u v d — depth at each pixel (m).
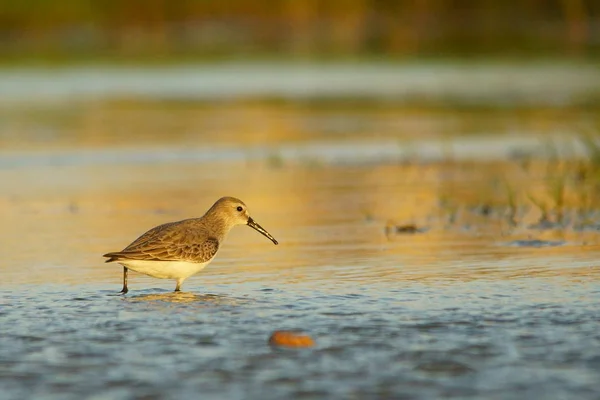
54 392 7.50
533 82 39.94
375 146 24.30
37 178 19.97
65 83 41.34
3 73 45.19
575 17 59.28
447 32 58.06
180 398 7.35
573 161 21.16
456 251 12.98
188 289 11.09
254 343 8.71
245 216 12.14
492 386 7.50
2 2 54.88
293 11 59.53
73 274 11.95
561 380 7.60
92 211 16.42
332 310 9.89
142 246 10.94
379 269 11.95
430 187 18.59
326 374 7.83
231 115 31.03
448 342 8.65
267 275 11.73
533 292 10.53
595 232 14.17
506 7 60.56
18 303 10.38
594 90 36.38
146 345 8.70
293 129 27.67
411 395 7.35
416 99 34.97
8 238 14.26
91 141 25.34
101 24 56.34
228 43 55.19
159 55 51.22
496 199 17.17
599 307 9.80
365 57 51.09
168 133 26.83
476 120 29.16
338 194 17.92
